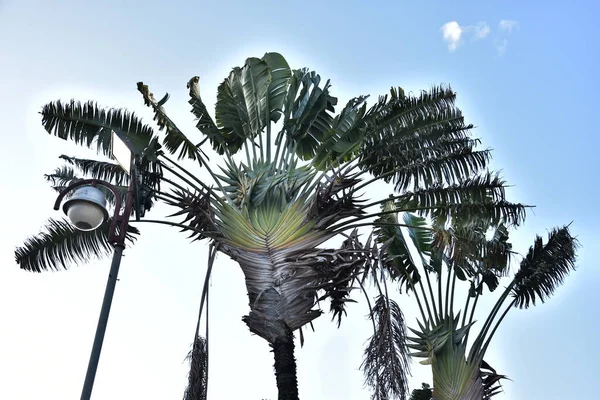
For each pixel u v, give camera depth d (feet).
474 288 56.49
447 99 51.29
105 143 48.14
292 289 41.73
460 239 48.49
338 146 53.26
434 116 50.60
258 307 41.32
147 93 48.80
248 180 46.19
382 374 38.17
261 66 52.75
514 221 48.08
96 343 24.76
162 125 48.96
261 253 43.16
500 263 49.16
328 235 44.19
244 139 51.90
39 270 52.24
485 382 54.60
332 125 53.26
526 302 57.21
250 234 43.50
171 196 44.24
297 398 39.17
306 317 41.19
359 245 43.68
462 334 54.95
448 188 48.11
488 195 48.03
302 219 43.96
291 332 41.22
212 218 43.93
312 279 42.01
